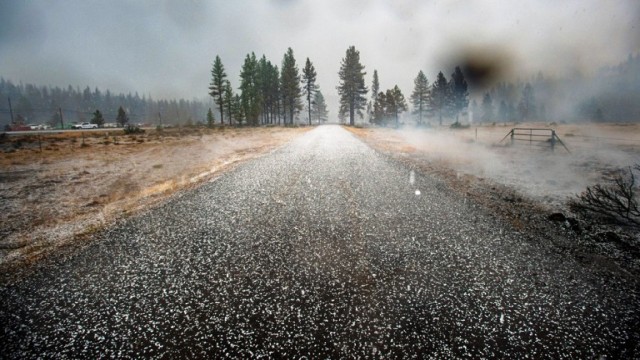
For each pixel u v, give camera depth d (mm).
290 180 10422
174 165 15258
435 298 3861
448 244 5406
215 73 65750
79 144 26016
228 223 6477
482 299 3854
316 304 3729
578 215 7098
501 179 11031
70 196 9727
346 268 4590
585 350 3078
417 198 8258
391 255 4996
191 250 5234
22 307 3770
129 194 9883
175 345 3098
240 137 32656
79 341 3197
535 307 3719
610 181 10578
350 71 71562
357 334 3229
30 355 3031
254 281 4250
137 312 3629
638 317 3562
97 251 5246
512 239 5629
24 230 6645
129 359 2941
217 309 3648
